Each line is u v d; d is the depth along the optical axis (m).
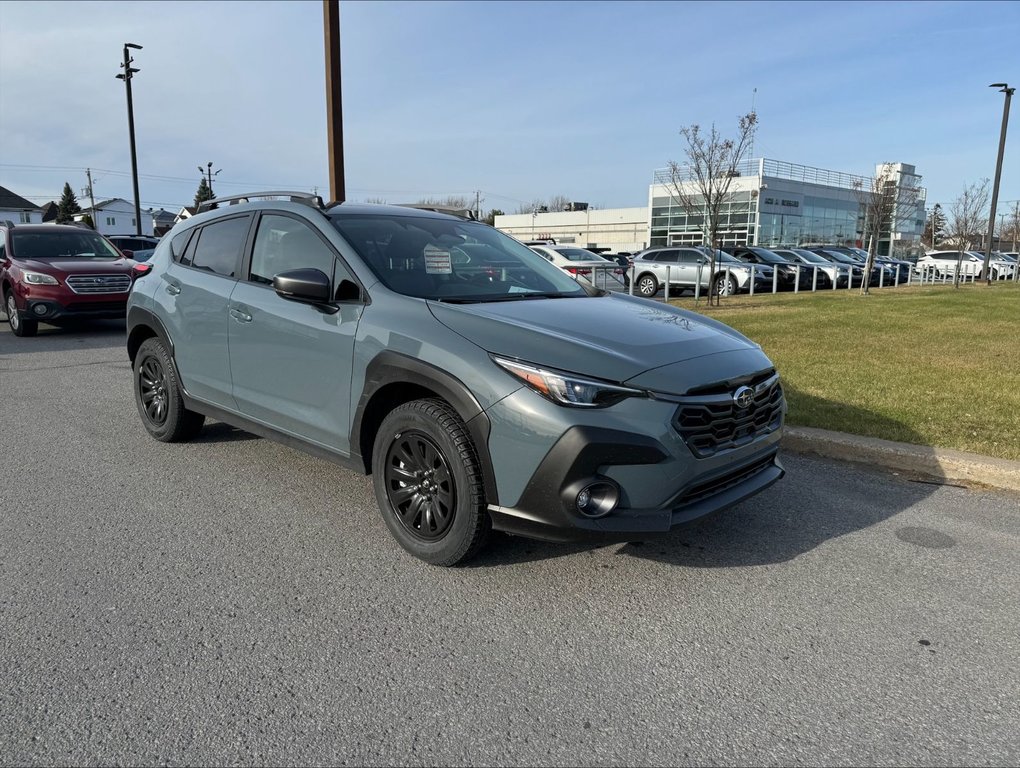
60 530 3.84
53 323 12.02
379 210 4.38
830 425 5.63
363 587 3.26
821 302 17.50
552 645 2.83
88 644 2.78
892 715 2.44
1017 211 57.00
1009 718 2.42
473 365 3.10
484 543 3.29
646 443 2.91
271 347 4.08
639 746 2.27
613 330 3.38
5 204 80.12
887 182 24.73
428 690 2.54
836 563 3.57
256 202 4.58
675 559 3.59
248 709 2.41
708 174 17.41
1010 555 3.67
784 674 2.66
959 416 5.90
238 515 4.06
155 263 5.31
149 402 5.43
